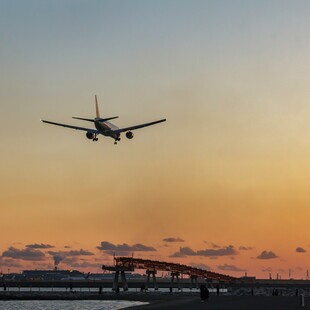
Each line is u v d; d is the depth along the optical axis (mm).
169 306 139625
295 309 110125
